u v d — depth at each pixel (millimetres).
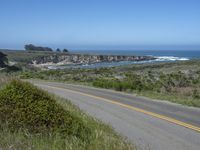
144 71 60500
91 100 21578
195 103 18672
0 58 92438
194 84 32750
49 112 8758
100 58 154500
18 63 112000
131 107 18094
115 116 15188
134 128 12383
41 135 8148
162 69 63406
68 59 147625
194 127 12445
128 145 8531
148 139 10555
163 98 21875
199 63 69188
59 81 43125
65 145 7844
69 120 8906
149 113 15898
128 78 39812
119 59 159375
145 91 27438
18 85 9023
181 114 15461
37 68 109688
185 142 10172
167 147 9562
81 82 40781
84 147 7840
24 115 8570
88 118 12672
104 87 32250
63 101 17703
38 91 9086
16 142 7355
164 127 12531
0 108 8664
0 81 18172
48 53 156875
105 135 9375
